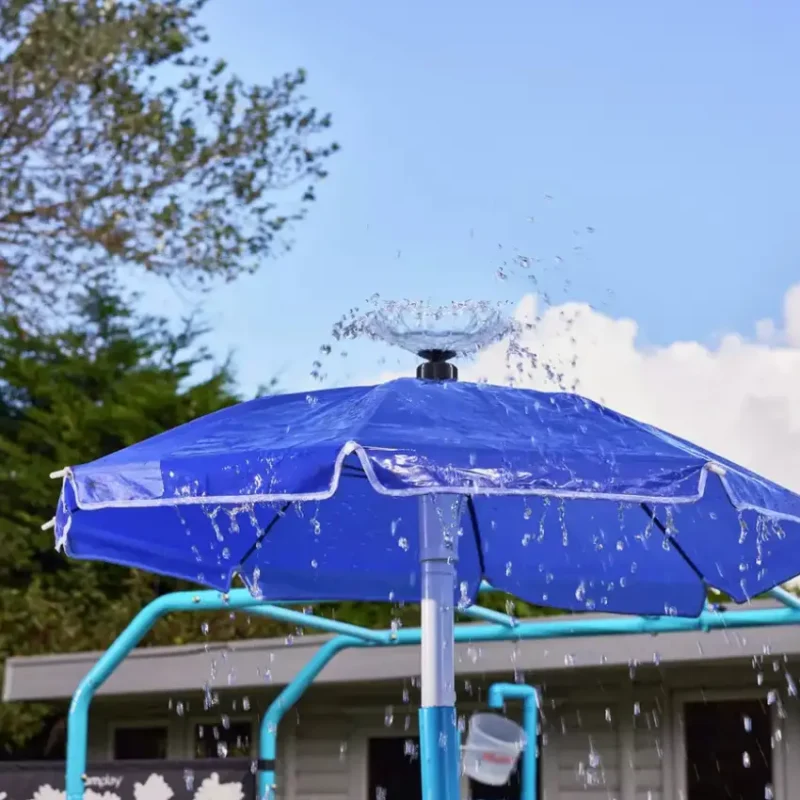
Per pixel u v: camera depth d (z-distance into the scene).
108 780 4.75
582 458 2.62
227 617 15.65
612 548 4.24
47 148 16.80
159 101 17.17
